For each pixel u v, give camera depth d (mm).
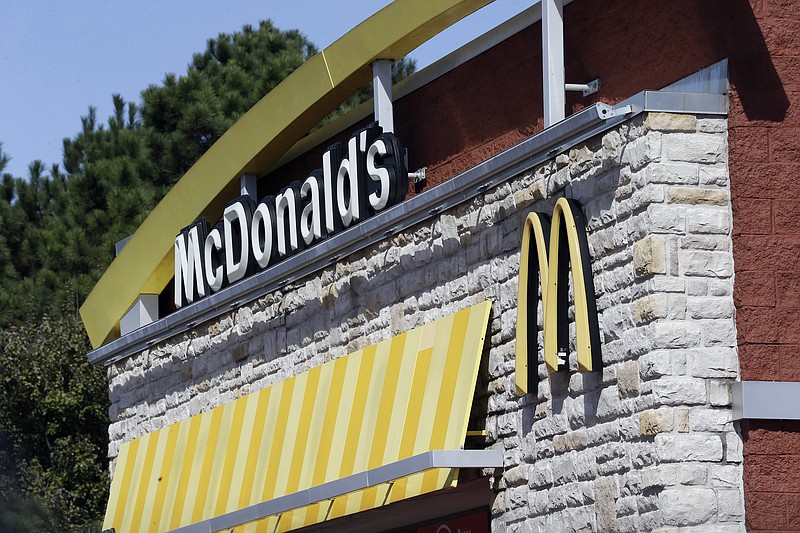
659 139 11953
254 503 17359
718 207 11984
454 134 16656
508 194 14070
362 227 16375
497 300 14227
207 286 20156
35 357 37844
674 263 11828
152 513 19938
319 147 19875
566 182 13117
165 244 21672
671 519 11383
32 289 42469
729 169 12008
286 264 17938
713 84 12211
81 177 45625
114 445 22672
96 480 37500
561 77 13891
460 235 14883
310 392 16969
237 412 18672
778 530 11430
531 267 13477
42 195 47500
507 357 14008
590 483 12539
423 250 15516
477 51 16203
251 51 51875
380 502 15109
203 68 51312
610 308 12367
